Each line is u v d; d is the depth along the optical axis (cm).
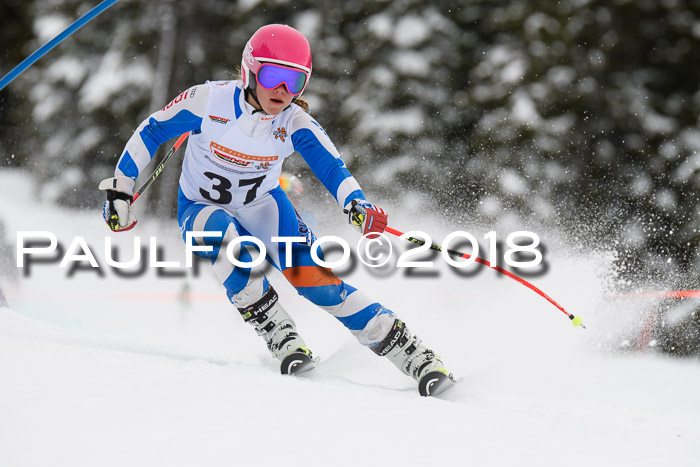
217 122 909
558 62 3612
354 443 618
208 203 979
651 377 1313
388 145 3478
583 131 3591
